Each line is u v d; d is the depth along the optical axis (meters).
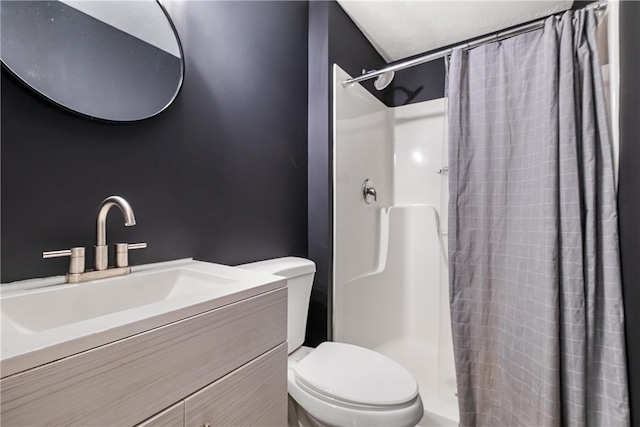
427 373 1.62
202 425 0.52
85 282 0.66
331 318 1.47
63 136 0.70
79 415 0.37
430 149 2.02
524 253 1.16
